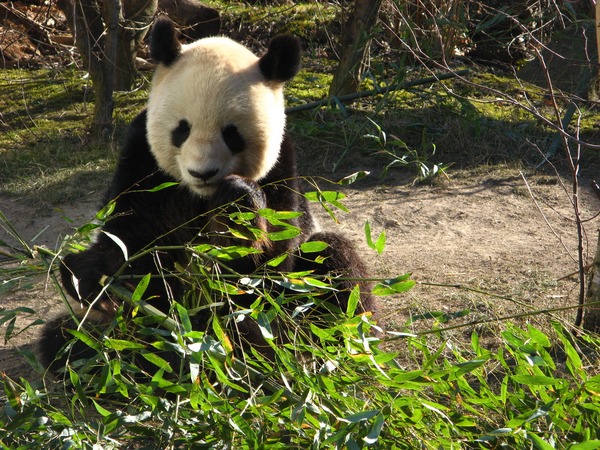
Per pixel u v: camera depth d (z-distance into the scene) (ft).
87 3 35.65
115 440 13.66
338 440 11.30
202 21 43.47
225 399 12.47
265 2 51.44
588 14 39.24
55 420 12.62
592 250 25.45
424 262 24.80
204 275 14.30
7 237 26.25
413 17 41.55
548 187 30.94
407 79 40.04
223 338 12.80
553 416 12.29
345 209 14.44
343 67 37.06
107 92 34.22
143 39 41.91
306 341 17.33
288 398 12.46
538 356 12.72
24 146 34.24
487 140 34.94
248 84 16.97
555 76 40.83
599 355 16.53
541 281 22.97
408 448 12.26
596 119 37.42
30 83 40.88
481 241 26.55
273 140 17.37
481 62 46.73
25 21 44.60
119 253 17.33
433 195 30.45
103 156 32.81
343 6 43.09
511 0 46.68
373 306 19.33
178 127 16.69
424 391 14.85
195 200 17.67
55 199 28.96
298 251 18.74
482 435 11.87
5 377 12.41
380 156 33.37
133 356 14.30
